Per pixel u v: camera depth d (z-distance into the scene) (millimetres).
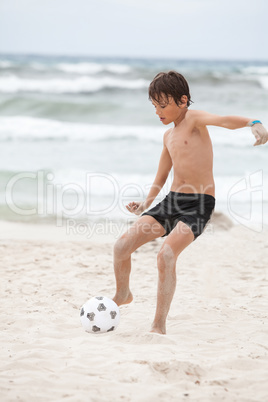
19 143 32406
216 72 72438
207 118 6977
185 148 7211
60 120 43281
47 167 25969
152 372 5539
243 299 9555
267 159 28672
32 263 12188
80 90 55750
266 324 7836
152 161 27656
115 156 28906
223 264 12414
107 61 155250
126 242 7227
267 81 58969
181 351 6379
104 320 7293
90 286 10406
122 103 48750
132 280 10984
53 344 6652
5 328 7582
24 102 45688
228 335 7293
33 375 5488
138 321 7953
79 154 29328
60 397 4949
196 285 10602
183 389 5195
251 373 5688
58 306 8953
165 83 7102
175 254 6883
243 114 44562
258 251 13727
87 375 5535
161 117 7445
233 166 26906
